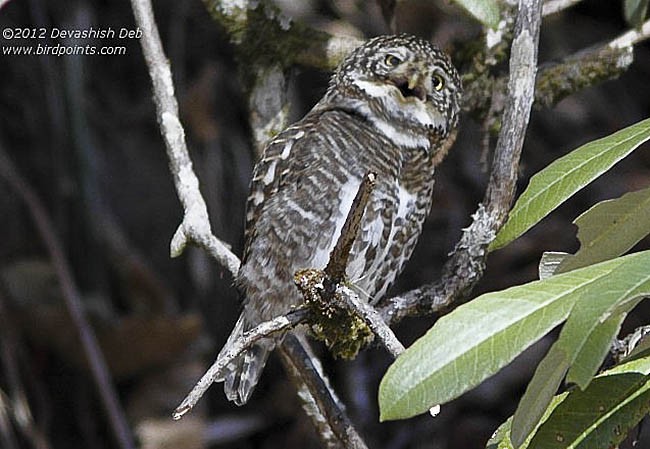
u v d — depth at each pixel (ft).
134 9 19.01
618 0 36.17
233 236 32.04
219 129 33.04
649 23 21.08
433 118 19.43
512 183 15.75
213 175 32.35
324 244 18.65
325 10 32.42
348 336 14.79
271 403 31.81
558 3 22.22
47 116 31.86
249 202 19.22
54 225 31.22
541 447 12.85
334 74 20.16
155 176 32.91
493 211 15.90
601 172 12.98
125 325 29.07
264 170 19.07
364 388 30.99
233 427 31.17
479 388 31.68
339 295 14.05
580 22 35.96
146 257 31.96
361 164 18.72
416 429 31.35
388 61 19.42
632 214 13.76
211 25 34.14
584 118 35.47
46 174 31.58
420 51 19.51
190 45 33.91
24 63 31.96
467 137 33.99
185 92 33.06
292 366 20.10
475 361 11.12
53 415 30.01
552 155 34.63
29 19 32.17
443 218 33.42
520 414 11.75
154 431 28.81
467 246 16.08
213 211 31.91
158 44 18.95
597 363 10.52
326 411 17.19
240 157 32.89
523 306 11.35
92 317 29.60
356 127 18.93
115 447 30.17
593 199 34.06
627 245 13.75
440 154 19.99
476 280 16.17
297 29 21.24
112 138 32.94
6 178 30.01
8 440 28.27
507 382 31.50
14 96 31.89
